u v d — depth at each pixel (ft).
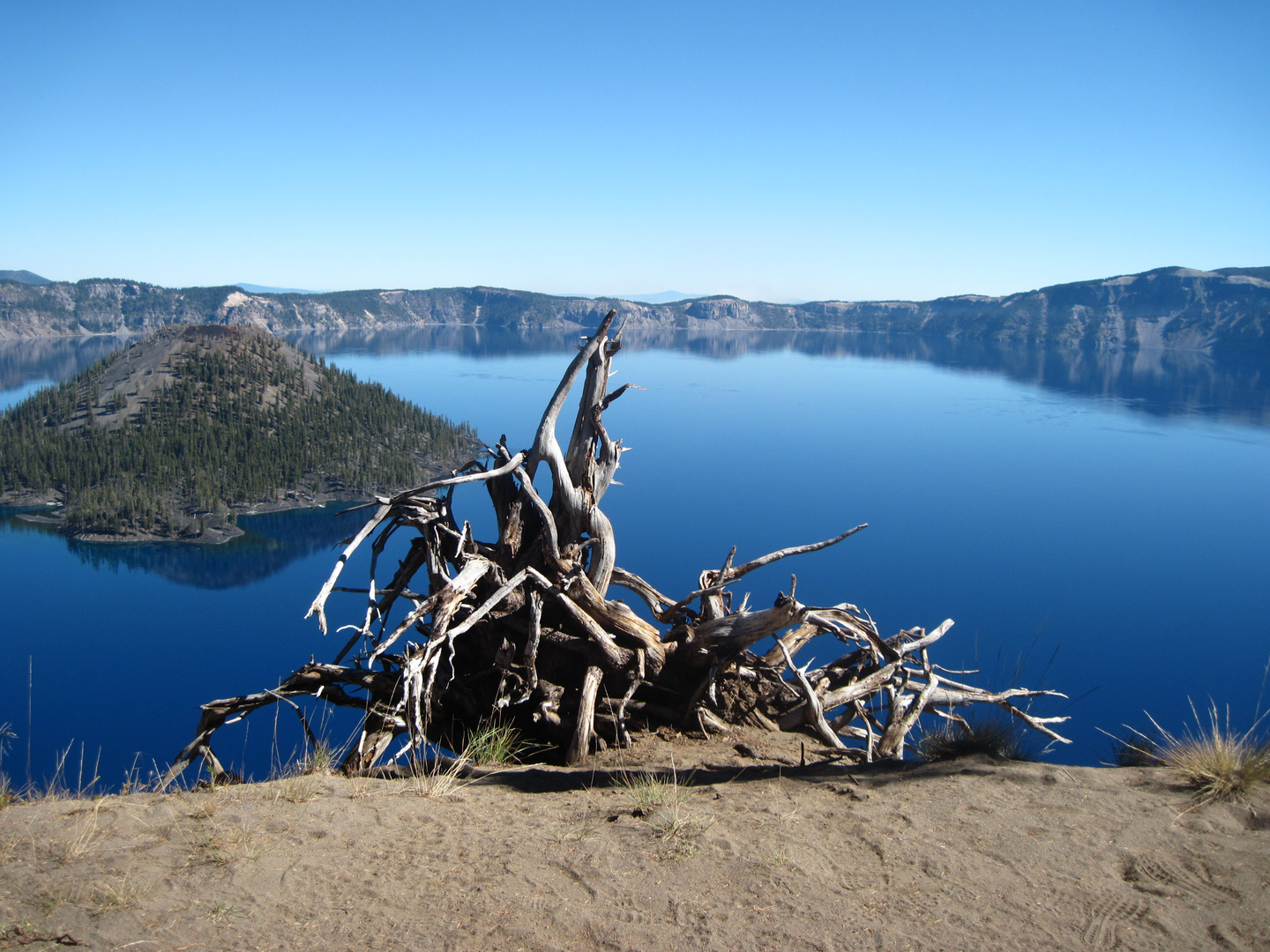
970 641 221.25
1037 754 26.55
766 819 18.02
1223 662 201.36
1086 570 307.78
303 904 13.61
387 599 40.09
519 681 36.04
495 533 308.40
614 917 13.28
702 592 39.14
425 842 16.66
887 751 30.07
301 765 24.80
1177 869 14.79
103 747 162.81
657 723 36.91
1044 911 13.44
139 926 12.55
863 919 13.21
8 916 12.62
